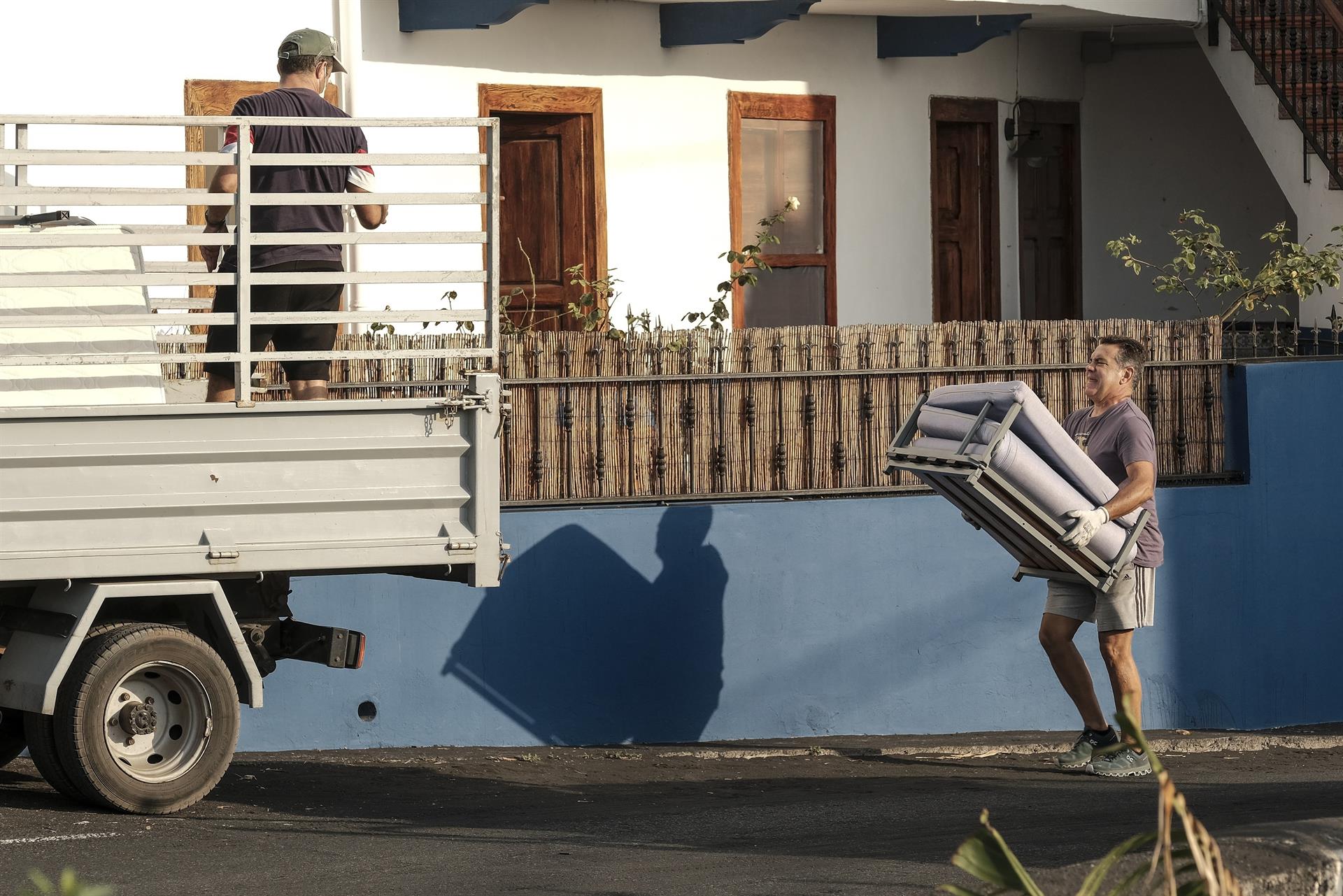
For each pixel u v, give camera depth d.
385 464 11.18
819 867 10.01
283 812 11.83
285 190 12.07
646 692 15.92
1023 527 13.20
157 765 11.20
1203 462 17.52
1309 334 19.84
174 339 13.68
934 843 10.88
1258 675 17.44
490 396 11.34
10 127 17.11
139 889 9.25
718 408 16.27
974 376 16.81
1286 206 26.11
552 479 15.88
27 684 10.87
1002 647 16.73
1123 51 25.80
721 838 11.12
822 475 16.58
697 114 21.16
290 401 10.94
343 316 11.12
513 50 19.78
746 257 17.88
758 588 16.17
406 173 19.17
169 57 17.95
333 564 11.06
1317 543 17.70
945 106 23.41
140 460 10.69
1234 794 12.98
